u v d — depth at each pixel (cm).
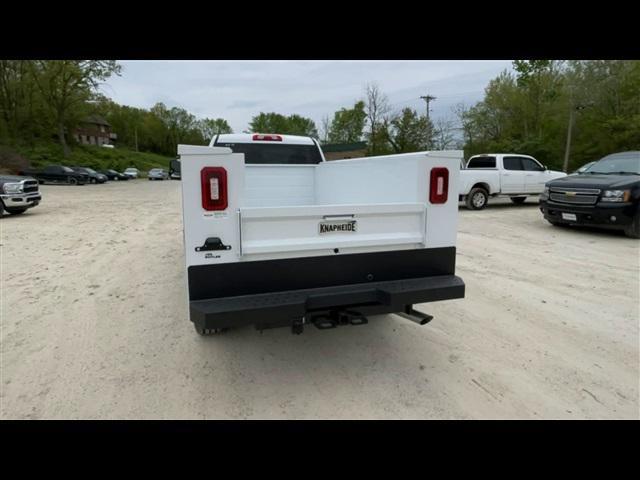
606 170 915
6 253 696
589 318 419
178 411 266
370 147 3878
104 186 3322
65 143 5116
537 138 3606
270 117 7756
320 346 355
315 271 278
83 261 641
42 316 413
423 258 309
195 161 244
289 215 266
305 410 268
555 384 297
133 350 344
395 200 335
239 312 243
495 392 287
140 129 10238
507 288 516
